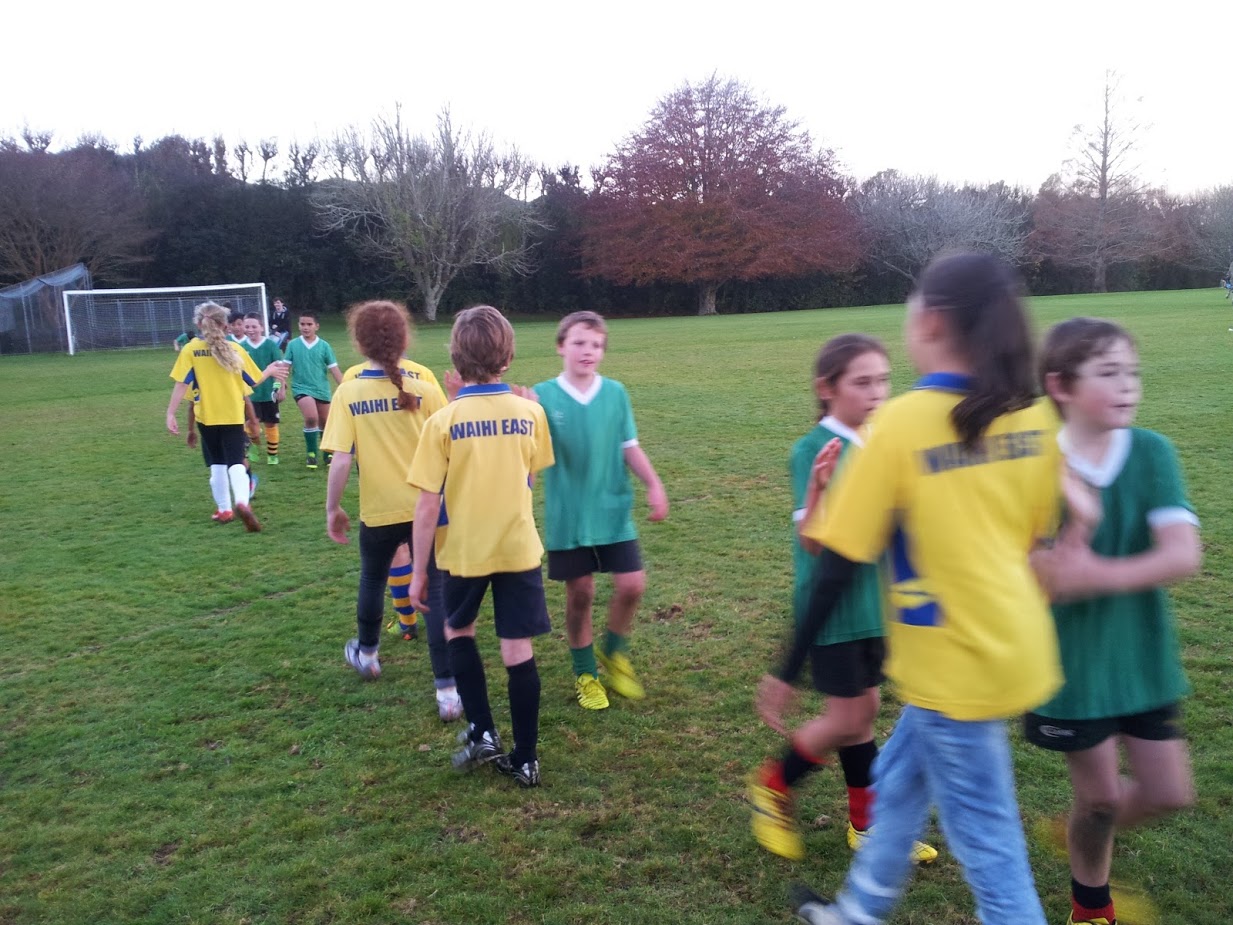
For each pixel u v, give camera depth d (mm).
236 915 2898
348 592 6043
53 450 11930
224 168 52156
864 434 2936
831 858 3086
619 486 4223
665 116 53406
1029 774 3500
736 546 6582
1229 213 55438
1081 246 57500
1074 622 2369
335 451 4324
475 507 3561
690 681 4469
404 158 47000
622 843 3205
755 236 52656
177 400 7785
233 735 4102
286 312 25562
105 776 3775
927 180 60250
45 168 40438
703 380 16438
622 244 53562
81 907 2959
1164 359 15523
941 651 2043
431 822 3361
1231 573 5434
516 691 3568
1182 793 2432
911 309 2162
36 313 33531
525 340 29859
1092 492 2361
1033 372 2047
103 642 5258
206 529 7773
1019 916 2031
